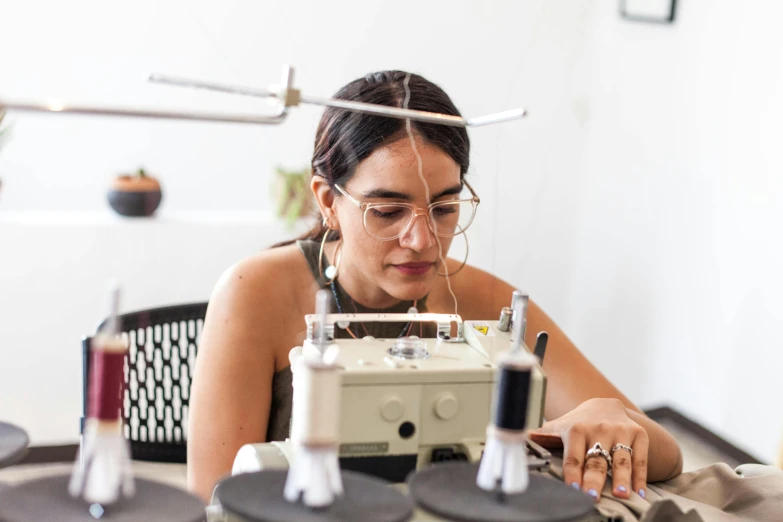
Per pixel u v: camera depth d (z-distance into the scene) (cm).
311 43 341
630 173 349
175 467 160
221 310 140
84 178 332
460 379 94
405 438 93
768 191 286
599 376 150
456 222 127
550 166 369
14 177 325
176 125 335
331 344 98
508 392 74
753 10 289
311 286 144
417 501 72
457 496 74
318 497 69
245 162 344
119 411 69
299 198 314
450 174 123
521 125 361
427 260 125
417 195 121
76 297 296
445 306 152
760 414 291
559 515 71
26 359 293
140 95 331
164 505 69
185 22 329
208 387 135
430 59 353
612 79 357
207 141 339
